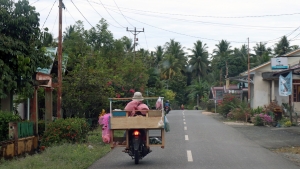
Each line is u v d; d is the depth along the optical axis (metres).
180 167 10.12
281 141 17.02
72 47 30.97
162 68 71.56
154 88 44.84
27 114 19.02
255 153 12.88
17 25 12.62
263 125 25.19
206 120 29.45
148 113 10.77
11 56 12.45
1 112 13.13
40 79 15.21
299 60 28.75
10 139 12.09
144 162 11.09
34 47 13.23
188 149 13.66
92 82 20.59
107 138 10.82
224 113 33.00
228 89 45.31
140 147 10.76
